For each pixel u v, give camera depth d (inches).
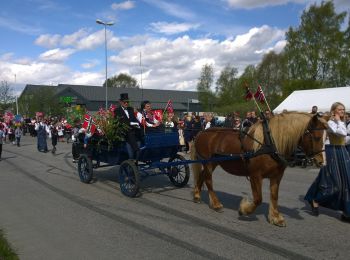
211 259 190.4
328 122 241.3
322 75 1663.4
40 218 265.1
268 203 299.9
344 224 243.9
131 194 323.0
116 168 478.0
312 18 1678.2
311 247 204.5
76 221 257.0
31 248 207.8
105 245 211.2
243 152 249.0
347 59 1594.5
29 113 1955.0
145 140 329.1
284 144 227.9
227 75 2449.6
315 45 1651.1
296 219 255.3
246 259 189.5
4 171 491.2
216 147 273.0
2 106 1967.3
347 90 822.5
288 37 1720.0
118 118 338.3
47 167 522.9
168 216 267.1
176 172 366.3
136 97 2832.2
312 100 844.6
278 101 1803.6
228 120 560.1
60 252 201.8
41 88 2034.9
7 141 1090.1
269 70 2506.2
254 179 241.4
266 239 217.3
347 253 196.5
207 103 2415.1
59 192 350.9
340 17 1649.9
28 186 382.9
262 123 241.8
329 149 247.6
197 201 304.5
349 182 239.0
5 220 261.3
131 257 193.9
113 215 271.0
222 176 430.9
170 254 197.2
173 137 349.7
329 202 251.3
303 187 361.7
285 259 189.2
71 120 484.4
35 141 1118.4
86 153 396.5
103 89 2746.1
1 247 199.0
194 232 231.5
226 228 238.2
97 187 370.9
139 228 240.5
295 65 1679.4
